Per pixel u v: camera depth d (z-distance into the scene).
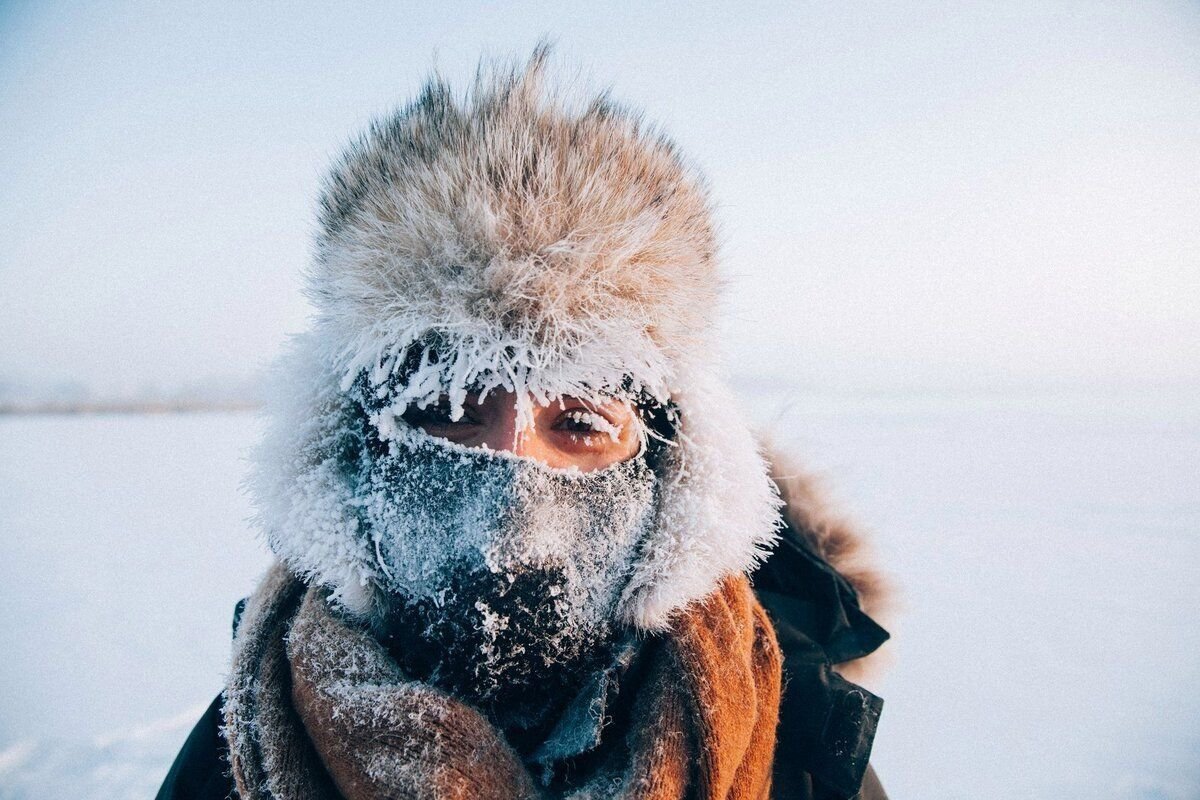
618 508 0.79
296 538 0.77
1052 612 4.52
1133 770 2.79
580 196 0.78
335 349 0.81
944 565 5.64
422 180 0.79
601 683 0.75
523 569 0.74
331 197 0.88
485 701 0.76
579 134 0.82
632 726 0.76
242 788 0.73
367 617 0.80
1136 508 7.71
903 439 14.72
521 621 0.75
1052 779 2.75
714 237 0.93
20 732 3.31
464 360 0.76
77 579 6.00
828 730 0.89
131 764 3.04
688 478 0.82
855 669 1.11
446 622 0.75
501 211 0.77
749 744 0.81
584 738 0.73
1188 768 2.79
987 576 5.34
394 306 0.77
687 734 0.74
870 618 1.07
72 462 14.11
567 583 0.76
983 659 3.82
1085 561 5.74
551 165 0.78
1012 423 18.95
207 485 10.84
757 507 0.85
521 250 0.77
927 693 3.45
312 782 0.73
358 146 0.87
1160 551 6.01
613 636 0.80
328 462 0.81
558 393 0.76
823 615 1.05
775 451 1.20
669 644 0.79
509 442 0.79
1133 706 3.29
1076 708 3.28
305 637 0.77
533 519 0.75
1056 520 7.21
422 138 0.82
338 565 0.77
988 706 3.31
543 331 0.77
